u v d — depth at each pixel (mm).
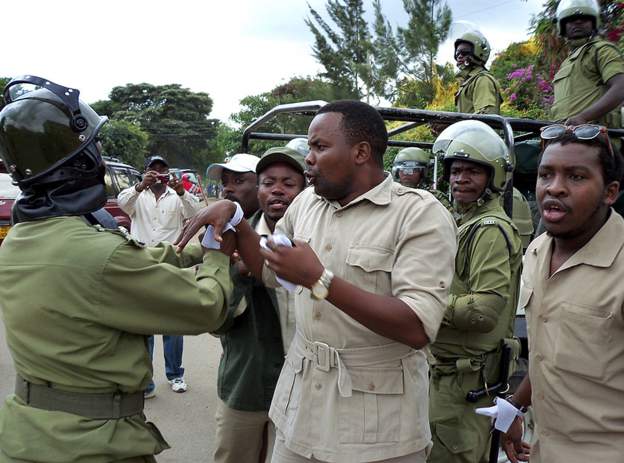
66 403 1782
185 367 5840
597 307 1713
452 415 2596
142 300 1785
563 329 1779
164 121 53438
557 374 1800
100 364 1788
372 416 1774
